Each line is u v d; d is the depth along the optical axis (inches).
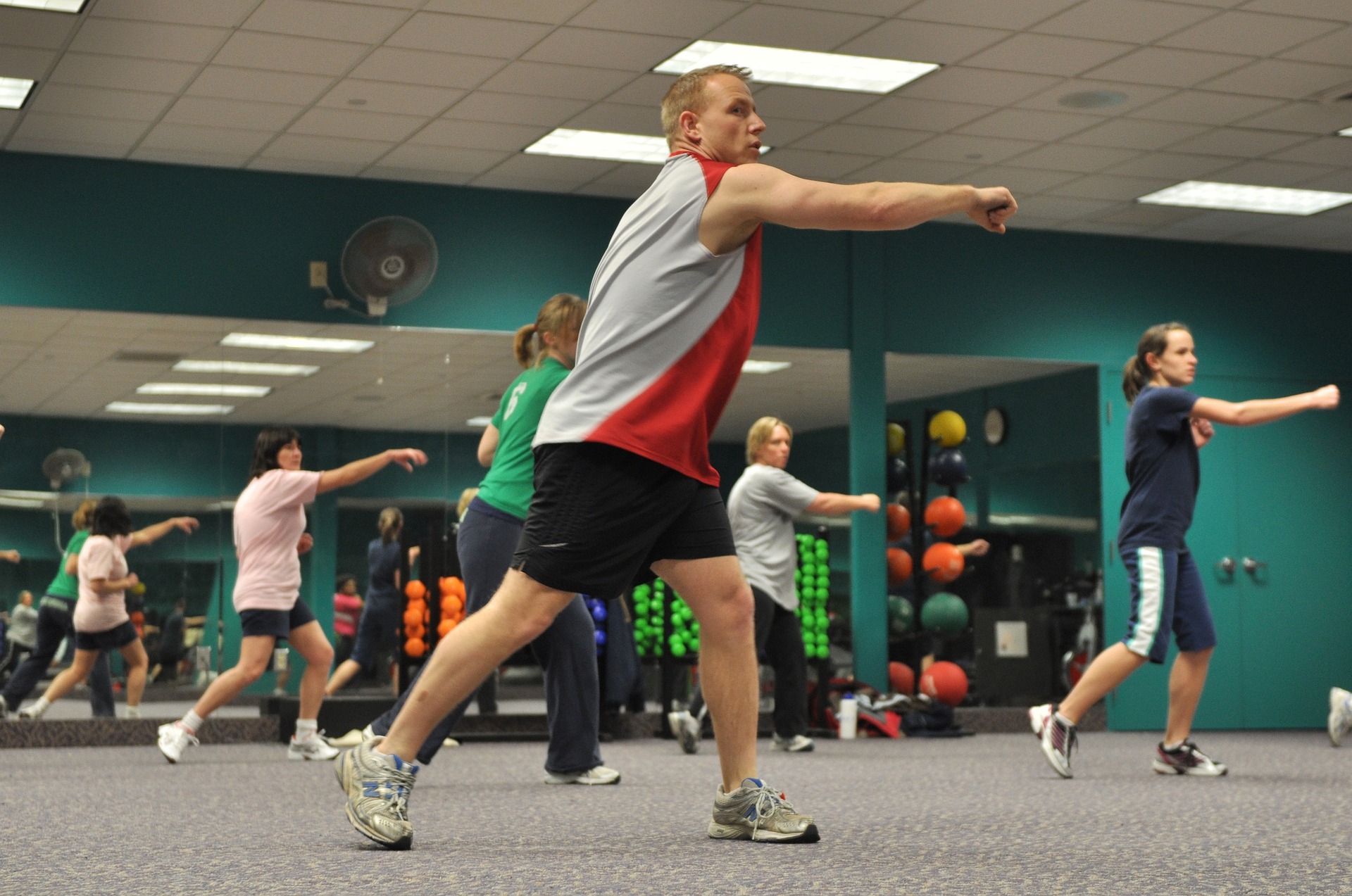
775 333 374.0
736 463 379.2
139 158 328.2
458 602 336.2
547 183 352.5
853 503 273.3
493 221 355.6
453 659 109.1
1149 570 201.9
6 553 313.7
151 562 322.3
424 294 348.2
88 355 324.8
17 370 319.9
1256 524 407.8
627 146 324.8
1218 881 95.7
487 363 350.9
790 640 278.8
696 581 113.0
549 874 96.1
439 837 122.5
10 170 320.8
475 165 336.5
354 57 268.8
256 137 314.2
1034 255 396.2
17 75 275.6
